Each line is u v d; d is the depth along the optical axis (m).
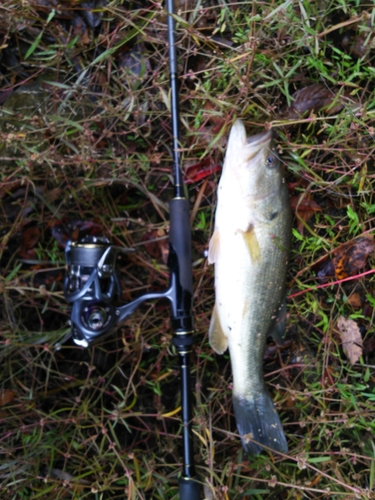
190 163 0.58
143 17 0.56
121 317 0.52
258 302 0.53
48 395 0.59
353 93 0.55
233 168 0.51
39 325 0.60
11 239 0.59
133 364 0.60
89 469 0.58
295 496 0.56
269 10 0.55
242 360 0.54
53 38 0.58
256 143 0.51
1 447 0.57
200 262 0.59
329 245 0.58
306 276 0.60
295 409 0.60
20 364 0.59
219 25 0.57
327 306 0.60
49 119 0.56
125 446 0.60
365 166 0.56
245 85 0.54
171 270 0.52
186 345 0.52
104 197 0.59
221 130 0.54
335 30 0.59
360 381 0.60
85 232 0.59
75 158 0.54
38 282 0.59
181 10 0.57
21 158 0.55
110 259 0.52
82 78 0.55
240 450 0.57
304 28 0.53
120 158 0.56
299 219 0.58
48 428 0.59
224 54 0.56
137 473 0.55
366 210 0.58
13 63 0.58
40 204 0.58
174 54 0.51
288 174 0.59
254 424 0.54
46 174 0.57
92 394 0.59
